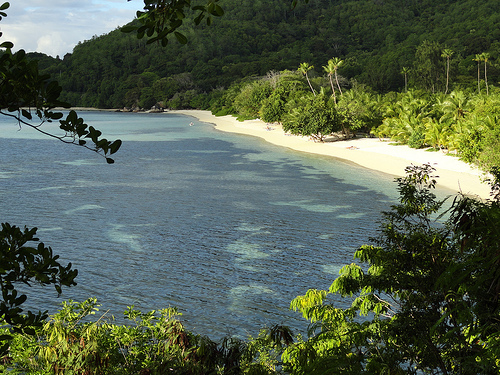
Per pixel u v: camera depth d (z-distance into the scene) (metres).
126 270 29.81
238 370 7.91
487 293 6.46
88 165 71.12
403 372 7.61
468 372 6.00
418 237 8.98
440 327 8.12
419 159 67.12
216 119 168.75
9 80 3.67
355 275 10.94
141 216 42.34
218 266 30.44
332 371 7.46
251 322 23.08
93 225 39.47
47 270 4.32
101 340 8.05
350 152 77.88
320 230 37.72
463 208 6.81
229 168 67.75
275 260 31.36
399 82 183.00
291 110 111.62
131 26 4.02
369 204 45.75
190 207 45.44
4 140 106.38
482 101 68.81
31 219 40.97
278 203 46.72
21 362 7.54
